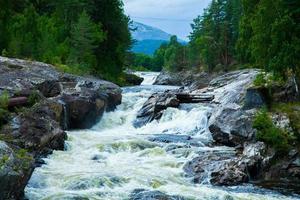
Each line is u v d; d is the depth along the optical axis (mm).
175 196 15867
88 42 54375
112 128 31516
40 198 14945
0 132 19750
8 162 13922
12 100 23672
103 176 17406
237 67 69812
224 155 21516
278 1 25484
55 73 33375
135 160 20953
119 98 35594
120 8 67938
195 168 19672
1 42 41188
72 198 15031
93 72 55344
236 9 82188
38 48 43844
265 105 24609
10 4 47094
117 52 65938
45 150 20703
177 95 34188
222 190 17594
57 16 56094
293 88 25016
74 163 19781
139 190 16266
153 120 31891
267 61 25797
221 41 84938
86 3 61688
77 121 29391
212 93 35156
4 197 13477
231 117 24734
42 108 24156
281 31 24500
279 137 20906
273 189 18328
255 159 20203
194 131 29234
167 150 22656
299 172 19812
